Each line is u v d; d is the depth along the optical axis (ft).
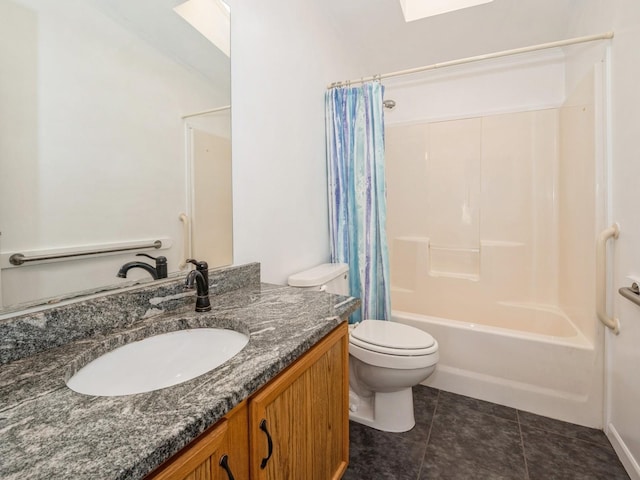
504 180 8.21
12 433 1.44
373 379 4.95
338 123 6.28
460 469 4.33
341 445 3.57
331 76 6.79
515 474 4.23
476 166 8.49
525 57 7.90
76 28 2.60
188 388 1.82
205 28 3.76
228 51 4.05
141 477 1.28
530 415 5.44
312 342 2.61
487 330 5.86
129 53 3.01
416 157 9.12
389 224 9.48
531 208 7.97
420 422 5.31
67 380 2.01
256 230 4.61
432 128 8.89
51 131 2.47
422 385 6.41
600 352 5.00
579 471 4.25
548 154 7.76
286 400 2.52
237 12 4.19
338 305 3.41
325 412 3.17
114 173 2.91
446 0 6.31
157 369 2.70
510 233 8.19
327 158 6.50
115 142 2.91
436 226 8.96
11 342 2.12
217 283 3.83
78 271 2.66
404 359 4.67
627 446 4.25
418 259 9.05
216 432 1.82
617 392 4.57
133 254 3.07
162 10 3.30
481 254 8.38
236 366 2.07
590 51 5.75
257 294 3.86
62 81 2.52
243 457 2.09
